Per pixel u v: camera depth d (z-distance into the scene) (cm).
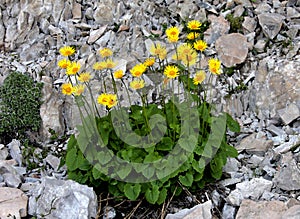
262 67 269
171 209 225
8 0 295
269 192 227
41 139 260
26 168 245
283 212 217
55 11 296
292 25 290
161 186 221
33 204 222
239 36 284
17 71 271
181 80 247
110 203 228
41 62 281
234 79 275
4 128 256
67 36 291
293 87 257
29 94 260
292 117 254
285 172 229
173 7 302
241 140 252
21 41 290
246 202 220
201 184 228
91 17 298
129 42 287
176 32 223
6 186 231
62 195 218
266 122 259
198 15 296
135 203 227
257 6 300
